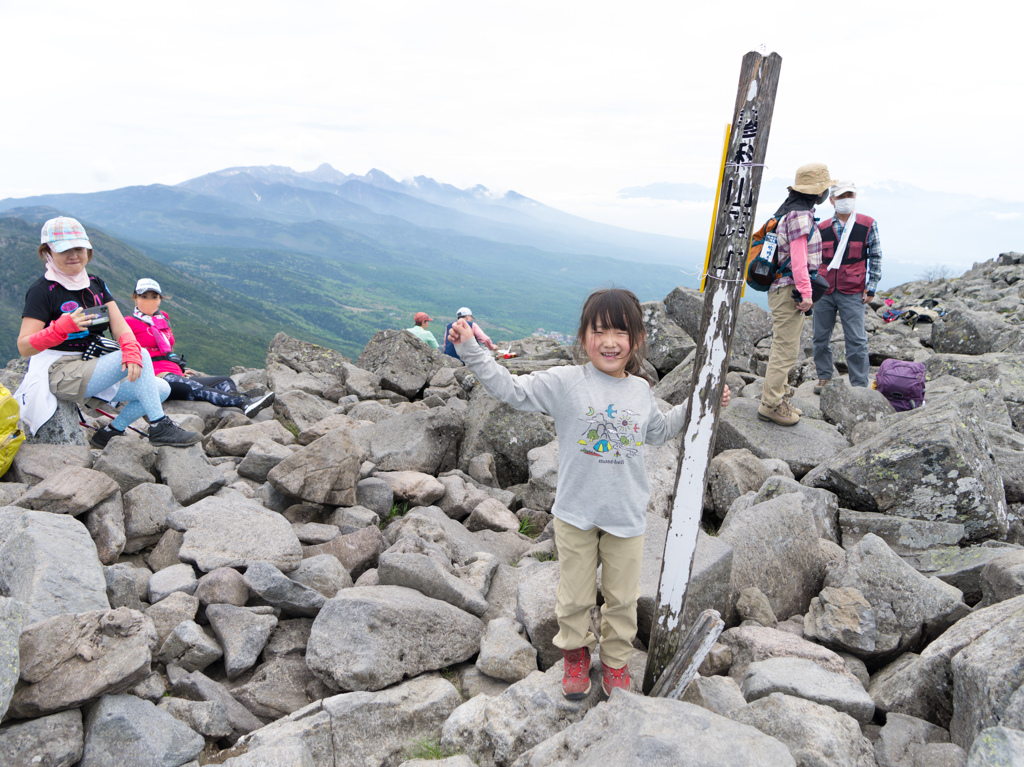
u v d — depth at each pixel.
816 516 5.21
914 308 15.06
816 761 2.72
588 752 2.65
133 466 5.64
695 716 2.65
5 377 9.66
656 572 4.15
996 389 7.90
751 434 7.23
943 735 3.10
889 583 3.98
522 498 6.91
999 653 2.86
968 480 5.02
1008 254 23.19
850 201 7.92
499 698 3.38
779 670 3.40
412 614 3.82
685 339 11.41
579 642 3.24
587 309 3.04
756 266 6.84
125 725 2.97
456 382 11.37
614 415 3.02
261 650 4.02
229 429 7.23
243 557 4.56
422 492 6.29
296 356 12.42
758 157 2.55
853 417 7.82
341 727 3.34
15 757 2.78
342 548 5.05
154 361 8.35
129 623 3.26
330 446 5.71
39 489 4.65
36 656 3.04
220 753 3.28
